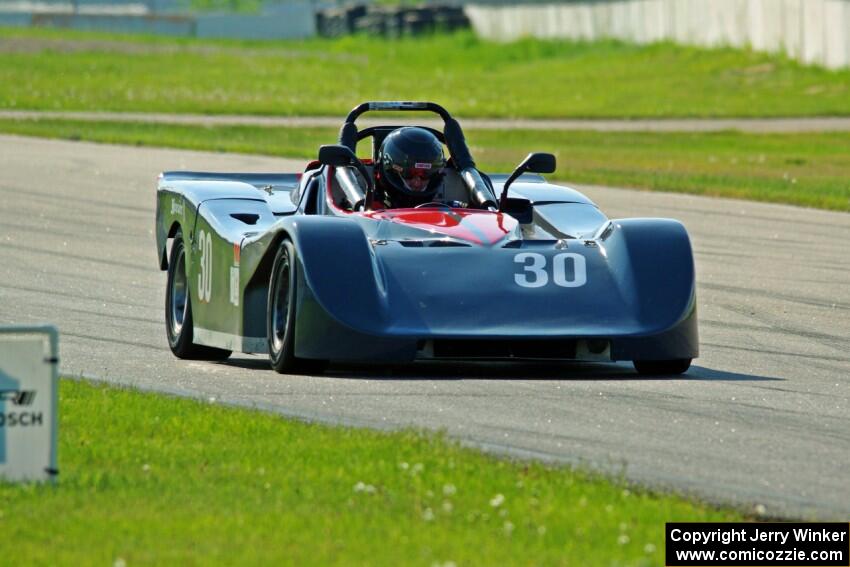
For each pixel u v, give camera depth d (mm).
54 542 16453
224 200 33500
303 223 28875
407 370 30203
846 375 30844
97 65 179875
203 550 16109
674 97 160125
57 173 77000
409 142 32844
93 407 24609
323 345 27797
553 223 32719
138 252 52500
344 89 166875
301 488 18984
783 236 58875
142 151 90812
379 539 16641
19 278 45688
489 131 120562
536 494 18859
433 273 28672
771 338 36562
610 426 24062
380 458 20797
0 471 18922
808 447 22781
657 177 81438
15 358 18922
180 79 169000
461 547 16344
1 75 161750
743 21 193875
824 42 172000
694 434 23578
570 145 108875
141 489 18906
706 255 53281
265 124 120250
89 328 36938
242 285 30688
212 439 22203
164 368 31062
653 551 16359
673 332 28516
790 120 134250
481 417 24625
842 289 45656
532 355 28062
